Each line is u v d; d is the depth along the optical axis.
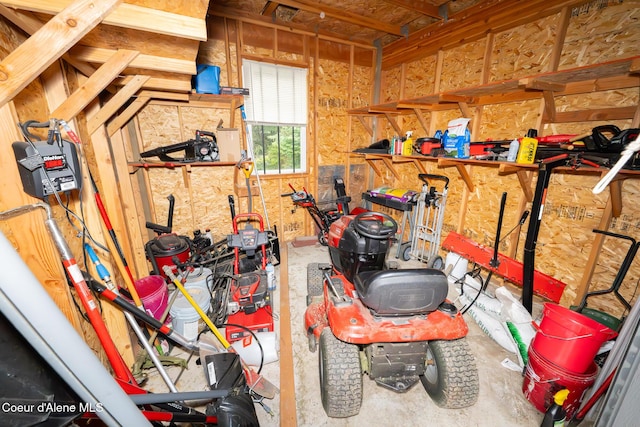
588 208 2.09
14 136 0.92
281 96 3.52
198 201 3.29
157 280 2.06
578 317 1.37
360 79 4.00
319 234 3.89
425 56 3.36
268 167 3.74
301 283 2.83
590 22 1.98
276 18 3.18
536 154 2.05
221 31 2.97
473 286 2.46
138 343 1.83
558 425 1.22
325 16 3.00
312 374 1.71
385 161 3.89
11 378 0.57
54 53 0.81
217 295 2.20
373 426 1.39
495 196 2.76
